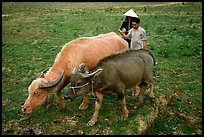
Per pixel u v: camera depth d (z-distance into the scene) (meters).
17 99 8.03
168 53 11.80
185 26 17.42
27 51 12.49
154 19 20.09
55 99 7.86
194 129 7.04
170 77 9.50
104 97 7.79
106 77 6.15
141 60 6.78
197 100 8.17
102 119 6.71
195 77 9.58
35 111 7.25
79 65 6.38
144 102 7.43
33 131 6.52
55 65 6.60
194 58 11.34
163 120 7.21
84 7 28.05
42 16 22.33
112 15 22.44
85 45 6.92
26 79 9.46
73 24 18.58
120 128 6.40
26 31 16.66
